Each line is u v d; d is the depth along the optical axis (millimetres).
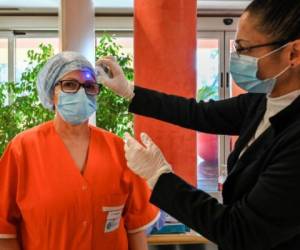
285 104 1060
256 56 1036
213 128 1459
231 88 4070
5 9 3980
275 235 936
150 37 2164
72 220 1422
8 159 1479
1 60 4125
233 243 969
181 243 2275
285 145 966
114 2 3727
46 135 1531
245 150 1126
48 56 3008
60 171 1458
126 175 1562
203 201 1024
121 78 1539
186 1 2160
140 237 1661
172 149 2207
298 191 913
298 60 995
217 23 4035
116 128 2861
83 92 1493
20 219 1498
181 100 1529
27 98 2893
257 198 944
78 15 2207
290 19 973
